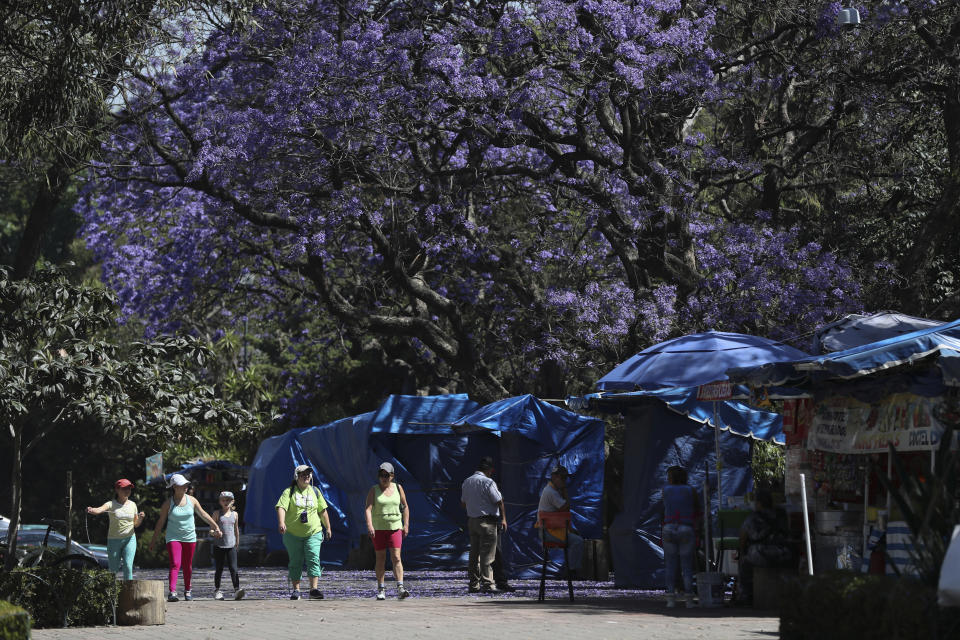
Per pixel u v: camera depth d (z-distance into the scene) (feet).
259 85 113.60
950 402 50.70
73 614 58.95
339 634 51.98
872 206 127.85
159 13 65.57
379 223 119.03
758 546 61.46
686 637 47.98
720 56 114.11
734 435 84.12
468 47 112.06
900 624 32.12
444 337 126.62
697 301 109.50
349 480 118.93
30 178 110.22
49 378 67.67
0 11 61.52
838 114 120.16
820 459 62.90
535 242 132.57
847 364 49.96
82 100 64.90
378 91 108.06
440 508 111.65
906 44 116.06
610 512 110.22
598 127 121.60
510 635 50.21
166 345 76.18
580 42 105.09
